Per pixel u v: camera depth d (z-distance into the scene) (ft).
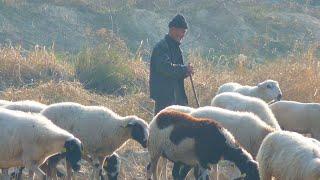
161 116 42.65
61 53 87.10
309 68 66.69
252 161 39.42
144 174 47.42
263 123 44.11
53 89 61.46
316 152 36.50
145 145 42.55
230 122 43.65
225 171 46.29
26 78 67.87
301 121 53.47
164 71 46.88
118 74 69.82
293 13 130.00
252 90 58.39
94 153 43.50
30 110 45.91
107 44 84.74
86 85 68.80
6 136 38.14
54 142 38.34
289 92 64.08
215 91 64.90
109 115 43.65
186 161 41.88
